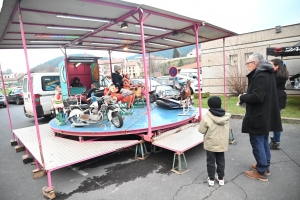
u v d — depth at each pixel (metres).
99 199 2.91
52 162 3.32
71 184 3.40
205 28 5.25
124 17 4.14
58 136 4.98
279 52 7.97
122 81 6.13
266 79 2.85
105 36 6.08
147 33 5.97
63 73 7.82
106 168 3.94
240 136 5.30
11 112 12.80
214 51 13.14
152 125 4.50
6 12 3.41
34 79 7.72
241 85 12.02
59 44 6.80
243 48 12.07
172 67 6.88
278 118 3.03
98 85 9.23
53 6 3.51
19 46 6.34
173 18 4.21
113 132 4.31
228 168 3.59
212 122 2.88
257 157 3.07
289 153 4.05
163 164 3.97
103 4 3.24
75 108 5.00
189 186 3.10
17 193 3.25
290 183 3.01
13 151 5.38
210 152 2.99
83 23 4.68
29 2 3.25
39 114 7.69
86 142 4.37
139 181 3.35
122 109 5.78
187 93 5.75
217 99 2.91
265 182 3.07
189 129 4.75
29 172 4.02
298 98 10.13
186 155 4.33
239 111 7.85
